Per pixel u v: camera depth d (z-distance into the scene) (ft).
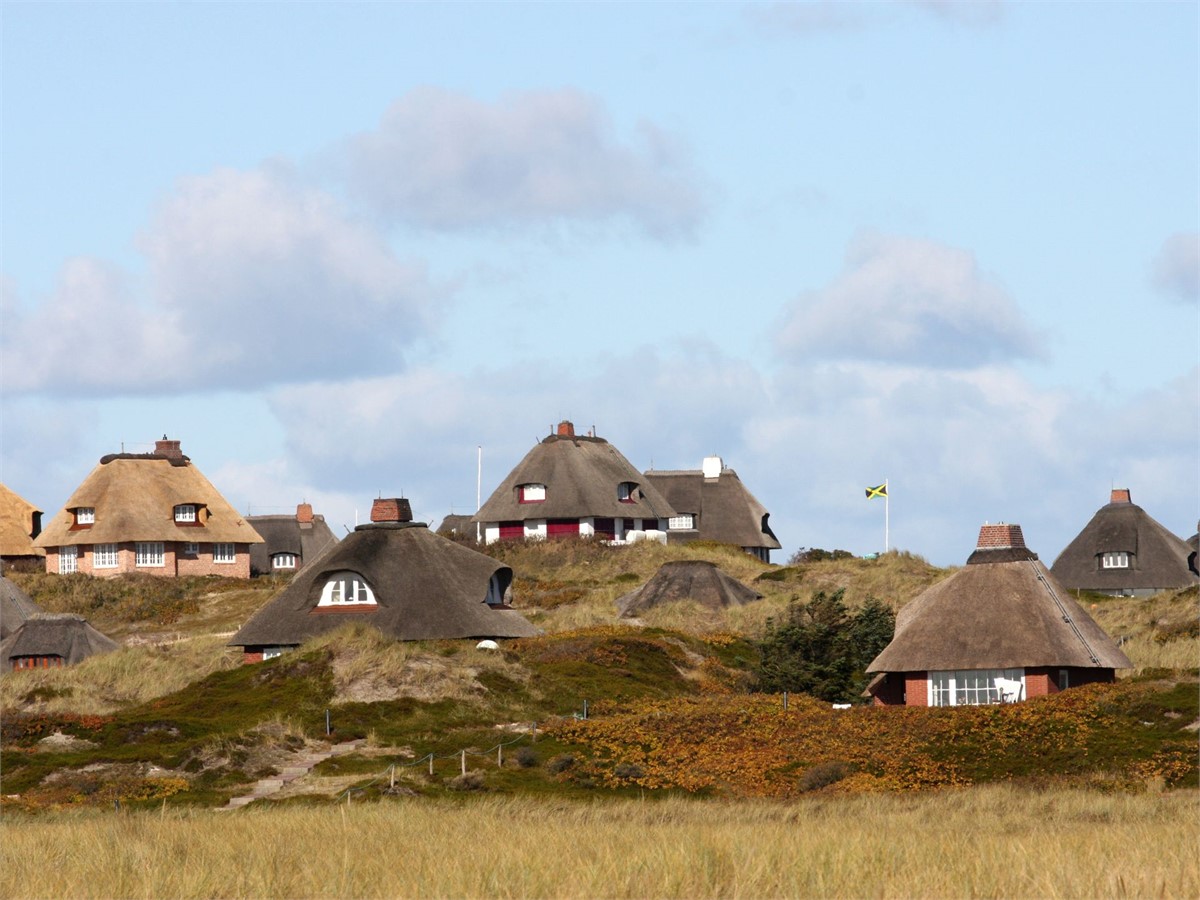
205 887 227.81
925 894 213.46
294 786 437.17
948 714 491.31
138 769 459.32
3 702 573.33
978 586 549.54
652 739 482.28
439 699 540.93
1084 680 547.49
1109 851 251.80
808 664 611.47
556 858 246.06
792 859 241.76
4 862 259.39
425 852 260.62
